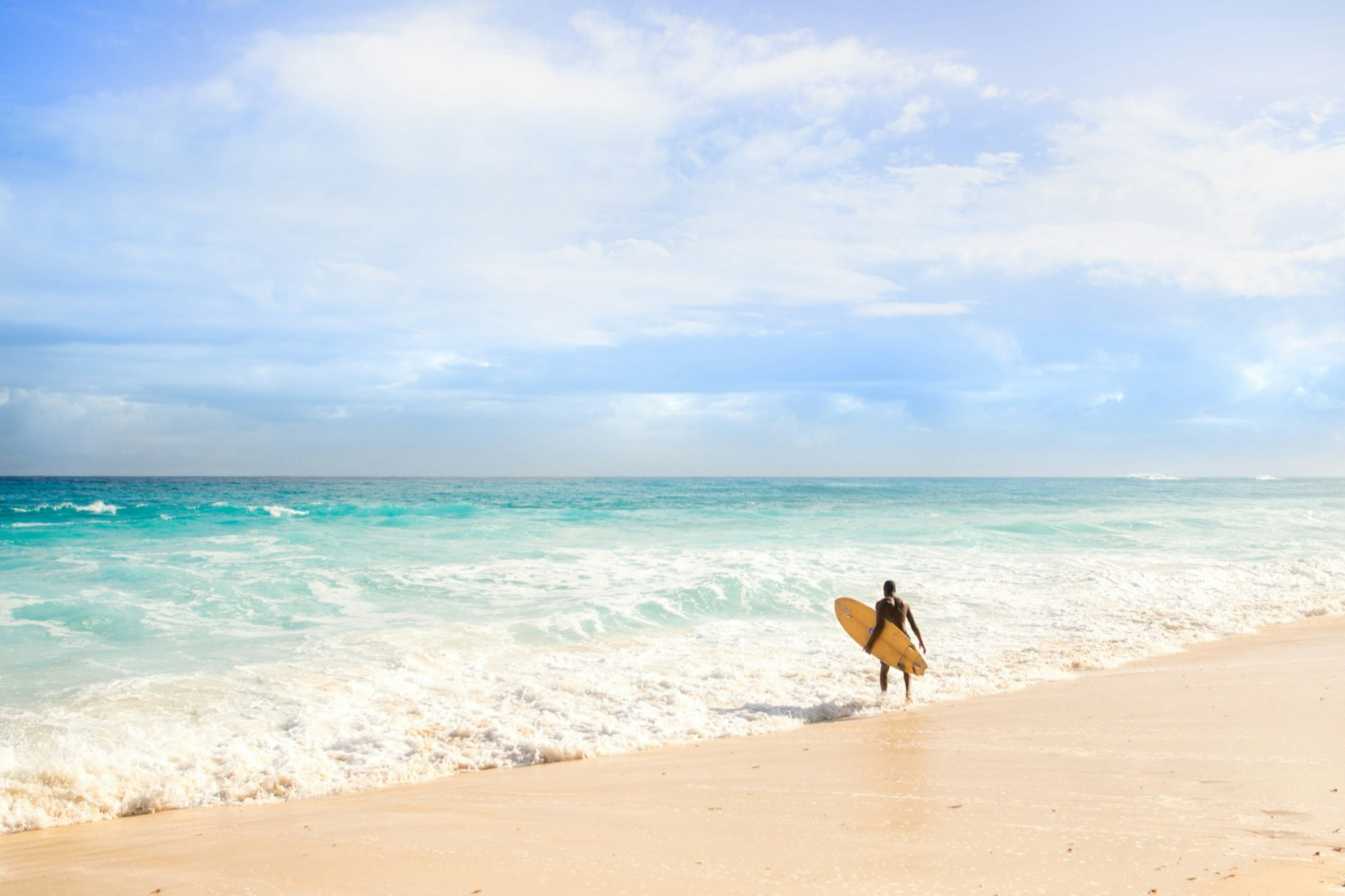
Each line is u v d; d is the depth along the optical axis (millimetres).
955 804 5723
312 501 47344
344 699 9820
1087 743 7324
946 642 13430
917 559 21750
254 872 4965
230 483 105062
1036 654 12398
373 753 8188
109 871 5152
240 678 10633
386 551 22484
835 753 7625
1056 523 30297
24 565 18500
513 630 13773
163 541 23422
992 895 4004
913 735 8211
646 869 4699
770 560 21000
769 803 6023
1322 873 4070
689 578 18562
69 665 11125
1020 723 8352
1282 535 28422
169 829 6266
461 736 8727
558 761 8047
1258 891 3848
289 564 19281
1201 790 5691
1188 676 10289
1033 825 5137
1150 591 17844
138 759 7656
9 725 8617
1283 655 11445
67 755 7719
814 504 45594
